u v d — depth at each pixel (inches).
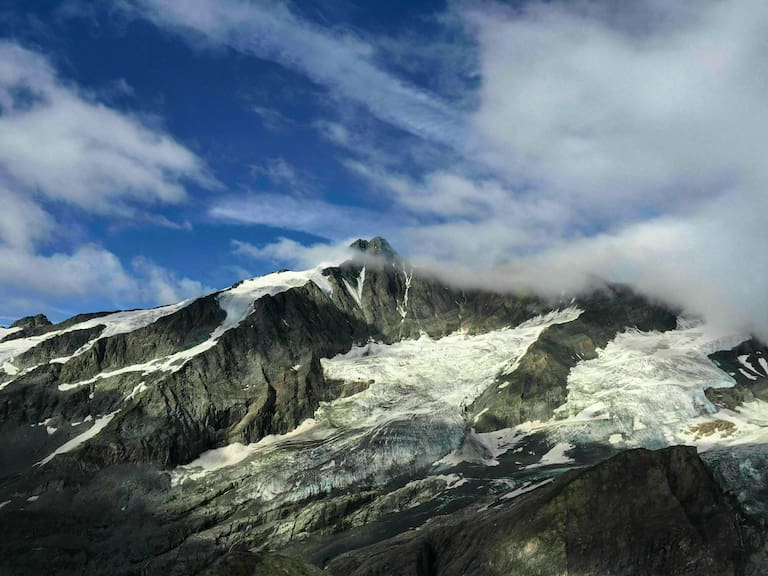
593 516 4547.2
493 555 4564.5
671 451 4879.4
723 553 4148.6
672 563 4163.4
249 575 1991.9
